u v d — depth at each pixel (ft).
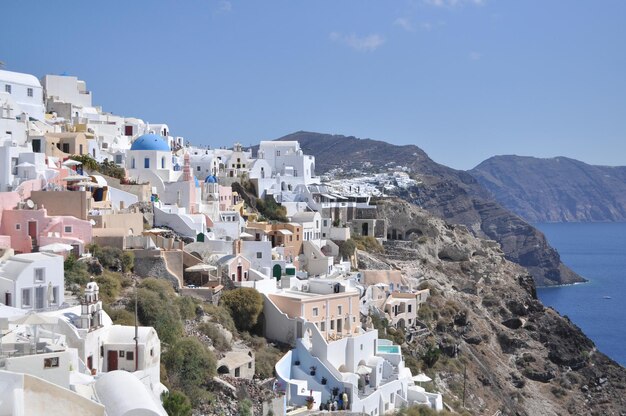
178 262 325.21
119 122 563.07
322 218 519.19
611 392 535.60
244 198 529.86
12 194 316.19
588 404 513.45
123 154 468.34
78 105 556.51
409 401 330.34
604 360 572.51
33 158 347.36
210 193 465.88
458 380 444.14
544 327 569.64
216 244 375.04
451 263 597.52
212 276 335.06
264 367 296.10
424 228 614.75
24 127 404.36
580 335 579.07
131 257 312.71
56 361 168.14
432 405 327.88
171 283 317.22
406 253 577.43
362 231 588.91
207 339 288.92
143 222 370.32
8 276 232.94
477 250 634.02
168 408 205.87
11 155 341.62
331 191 613.11
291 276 379.76
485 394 457.27
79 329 209.87
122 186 400.06
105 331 221.05
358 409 289.33
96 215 333.01
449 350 467.93
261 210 531.09
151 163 448.24
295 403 281.13
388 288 465.06
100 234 319.27
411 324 465.06
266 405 250.57
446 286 556.92
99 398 168.14
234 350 298.15
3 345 171.63
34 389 151.74
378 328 412.98
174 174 458.09
